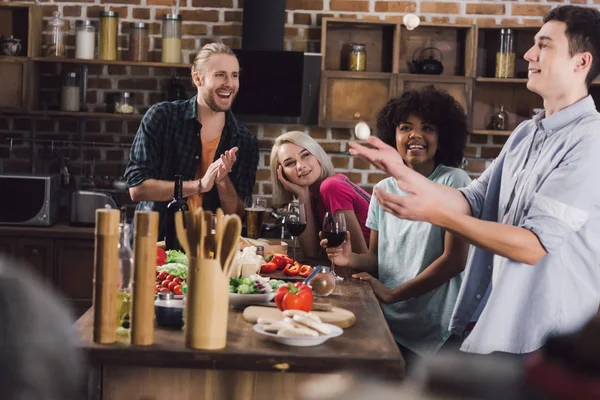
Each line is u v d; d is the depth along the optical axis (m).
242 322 2.15
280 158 3.65
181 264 2.63
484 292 2.37
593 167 2.05
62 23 5.24
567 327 2.12
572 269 2.13
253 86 5.12
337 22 5.29
